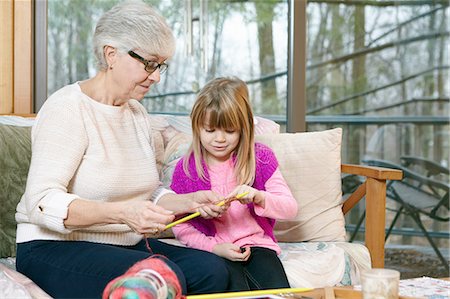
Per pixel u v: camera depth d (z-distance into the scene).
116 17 1.86
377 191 2.47
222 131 2.13
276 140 2.65
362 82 3.61
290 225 2.55
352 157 3.61
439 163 3.72
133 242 1.97
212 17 3.34
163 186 2.37
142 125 2.07
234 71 3.38
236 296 1.52
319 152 2.64
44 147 1.79
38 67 3.03
